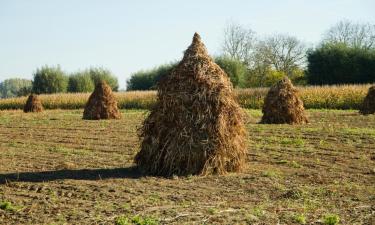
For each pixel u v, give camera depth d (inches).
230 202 322.0
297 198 331.6
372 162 472.7
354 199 327.9
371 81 1937.7
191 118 412.2
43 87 2714.1
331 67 1989.4
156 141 419.8
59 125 936.3
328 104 1353.3
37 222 276.7
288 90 847.1
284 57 2518.5
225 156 416.5
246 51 2603.3
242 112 431.8
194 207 305.3
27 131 831.7
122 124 926.4
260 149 556.7
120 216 282.8
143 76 2576.3
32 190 362.9
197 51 433.7
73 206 313.1
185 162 412.5
